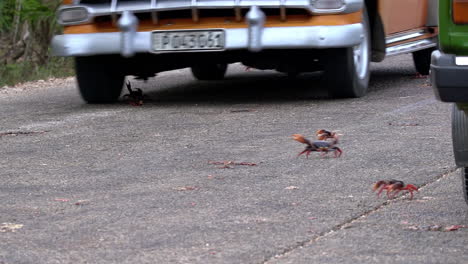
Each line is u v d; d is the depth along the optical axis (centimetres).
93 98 1664
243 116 1432
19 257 698
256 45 1468
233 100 1664
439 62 726
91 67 1628
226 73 2275
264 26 1473
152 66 1672
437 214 806
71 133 1315
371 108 1480
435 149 1109
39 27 2703
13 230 778
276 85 1931
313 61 1680
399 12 1791
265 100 1644
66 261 686
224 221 794
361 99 1602
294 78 2075
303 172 998
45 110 1606
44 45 2700
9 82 2216
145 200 882
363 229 761
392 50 1766
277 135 1244
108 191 929
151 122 1398
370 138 1198
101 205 866
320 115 1418
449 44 721
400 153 1089
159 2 1492
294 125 1326
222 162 1066
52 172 1038
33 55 2731
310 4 1456
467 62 716
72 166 1071
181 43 1502
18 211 849
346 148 1132
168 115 1471
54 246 727
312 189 914
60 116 1506
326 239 732
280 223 783
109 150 1169
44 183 979
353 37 1499
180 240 736
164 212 831
